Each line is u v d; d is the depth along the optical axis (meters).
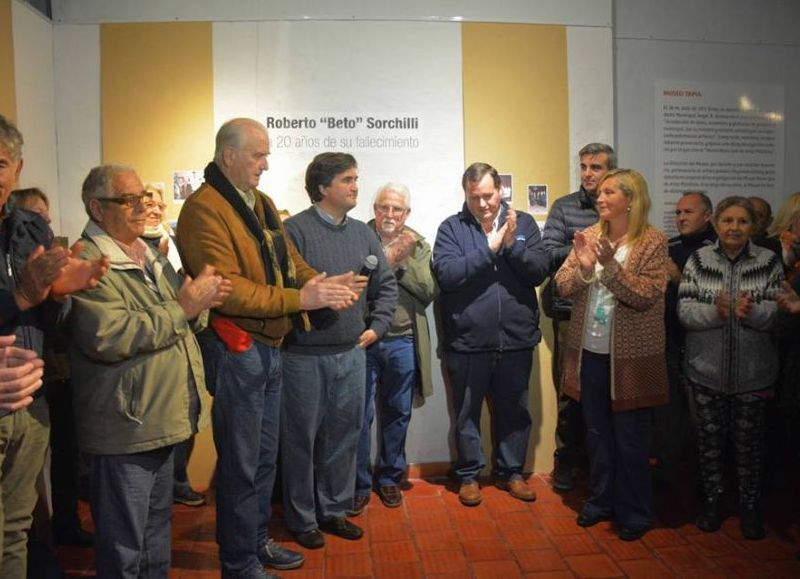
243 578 2.27
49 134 3.25
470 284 3.16
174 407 1.89
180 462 3.21
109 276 1.85
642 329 2.73
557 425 3.38
